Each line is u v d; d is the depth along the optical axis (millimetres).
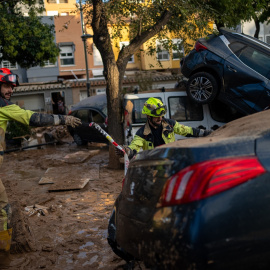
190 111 8094
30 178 8367
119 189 6840
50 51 19266
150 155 2422
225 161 1884
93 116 12062
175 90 8180
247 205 1814
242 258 1791
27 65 20031
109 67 8773
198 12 8789
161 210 2039
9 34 17312
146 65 33281
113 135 8852
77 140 13461
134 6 8797
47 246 4152
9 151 12562
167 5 8461
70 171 8438
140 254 2229
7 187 7539
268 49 7469
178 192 1944
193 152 2016
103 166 9273
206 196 1833
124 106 8188
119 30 10234
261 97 7188
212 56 7500
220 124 8117
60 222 5062
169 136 4051
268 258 1805
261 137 2043
